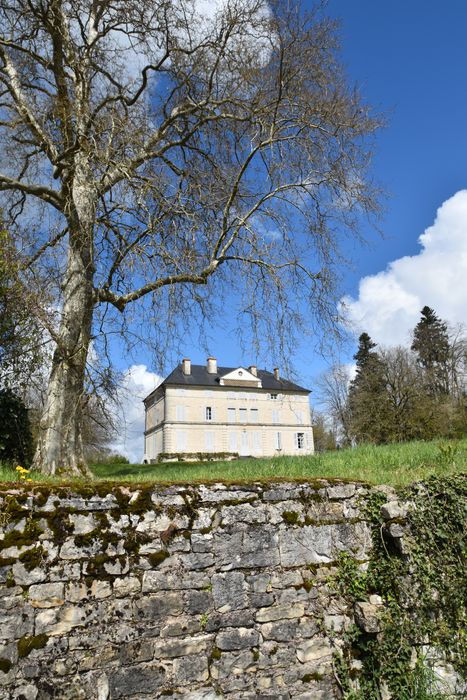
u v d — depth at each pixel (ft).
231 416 165.48
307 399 177.06
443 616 14.93
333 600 14.62
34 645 11.16
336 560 15.01
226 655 12.89
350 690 13.82
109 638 11.87
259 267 30.96
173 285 27.40
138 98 31.94
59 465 25.45
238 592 13.44
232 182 32.07
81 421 27.73
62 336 26.94
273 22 30.42
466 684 14.44
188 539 13.25
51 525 12.03
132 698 11.73
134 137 26.89
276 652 13.43
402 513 15.48
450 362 128.36
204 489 13.85
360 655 14.38
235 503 14.06
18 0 27.35
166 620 12.51
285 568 14.21
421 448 29.35
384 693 13.84
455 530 15.67
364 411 98.99
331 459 28.12
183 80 31.19
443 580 15.06
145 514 12.98
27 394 30.99
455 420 89.30
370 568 15.29
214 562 13.38
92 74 30.07
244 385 169.07
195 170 31.27
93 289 28.40
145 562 12.67
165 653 12.30
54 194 29.71
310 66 31.12
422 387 105.29
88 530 12.32
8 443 28.45
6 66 29.78
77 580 11.93
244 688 12.84
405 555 15.06
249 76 30.91
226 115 31.78
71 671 11.35
